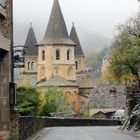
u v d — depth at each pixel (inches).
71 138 1172.5
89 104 4778.5
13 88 695.7
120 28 2721.5
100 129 1675.7
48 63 7716.5
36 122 1384.1
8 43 666.2
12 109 707.4
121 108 4635.8
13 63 742.5
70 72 7760.8
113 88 4766.2
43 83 7303.2
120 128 1657.2
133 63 2674.7
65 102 4682.6
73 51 7829.7
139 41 2598.4
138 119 1505.9
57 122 2156.7
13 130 718.5
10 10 694.5
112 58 2783.0
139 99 1942.7
